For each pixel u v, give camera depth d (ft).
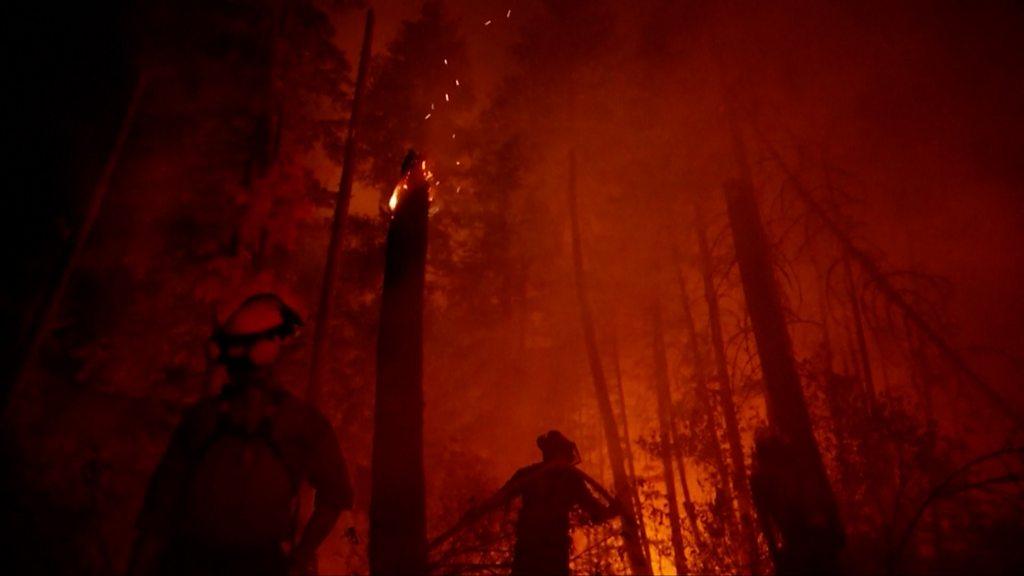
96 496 11.88
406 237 13.66
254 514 7.48
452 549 14.20
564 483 15.33
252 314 8.36
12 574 15.16
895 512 14.48
